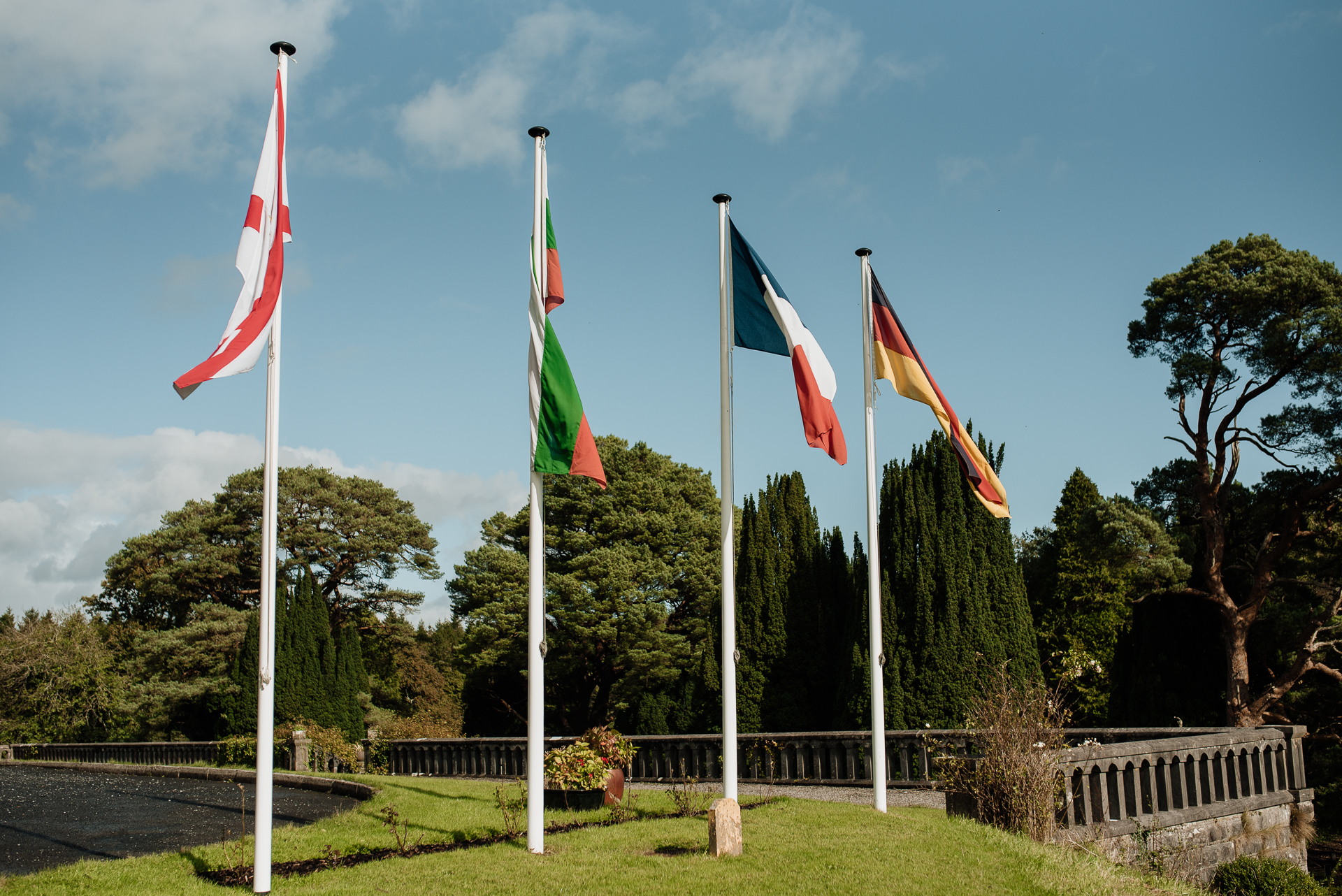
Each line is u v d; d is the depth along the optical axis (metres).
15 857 11.38
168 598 48.47
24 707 45.31
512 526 42.06
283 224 9.81
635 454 42.31
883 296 14.53
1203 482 29.12
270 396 9.34
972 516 23.92
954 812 12.12
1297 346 27.70
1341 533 27.80
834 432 12.64
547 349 11.14
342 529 50.34
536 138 11.49
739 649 28.41
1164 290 29.28
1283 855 15.02
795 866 9.49
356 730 35.50
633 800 14.83
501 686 40.12
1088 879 9.46
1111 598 35.41
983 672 22.34
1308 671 27.55
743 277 13.07
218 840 12.23
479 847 10.69
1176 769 13.36
